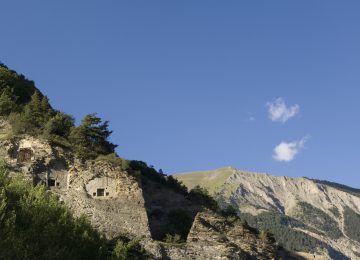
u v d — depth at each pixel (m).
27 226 50.12
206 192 88.88
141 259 60.41
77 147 70.88
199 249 66.69
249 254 74.62
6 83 84.88
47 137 69.94
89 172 68.25
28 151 68.19
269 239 81.44
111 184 68.25
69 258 48.25
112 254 55.59
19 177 60.91
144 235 65.12
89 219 64.25
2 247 44.50
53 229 50.22
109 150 76.50
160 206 78.19
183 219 75.19
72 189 66.62
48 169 67.19
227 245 68.69
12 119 73.44
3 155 66.94
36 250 46.88
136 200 68.12
